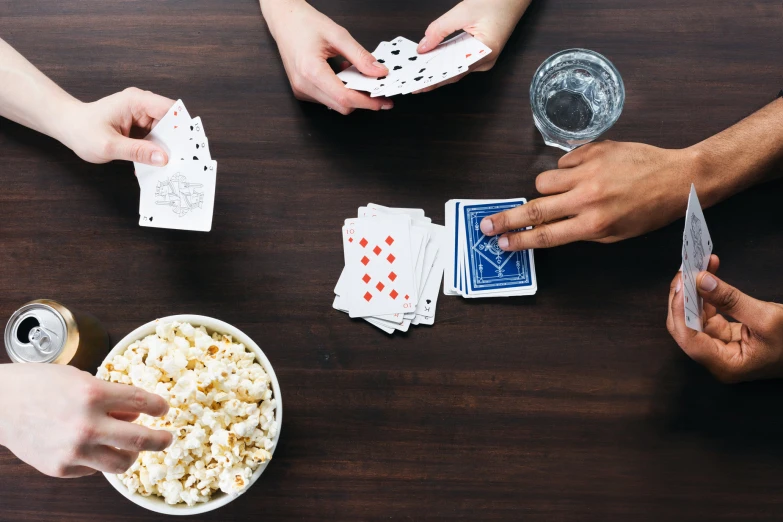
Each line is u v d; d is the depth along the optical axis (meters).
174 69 1.28
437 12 1.30
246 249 1.25
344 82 1.19
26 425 0.89
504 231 1.22
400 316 1.23
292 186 1.26
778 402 1.22
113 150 1.10
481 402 1.22
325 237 1.25
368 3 1.30
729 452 1.21
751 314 1.09
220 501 1.02
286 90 1.28
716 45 1.30
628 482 1.21
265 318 1.23
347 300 1.23
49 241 1.24
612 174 1.17
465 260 1.25
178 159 1.10
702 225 1.07
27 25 1.29
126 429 0.88
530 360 1.23
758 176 1.22
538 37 1.29
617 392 1.22
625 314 1.24
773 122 1.20
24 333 1.12
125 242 1.24
